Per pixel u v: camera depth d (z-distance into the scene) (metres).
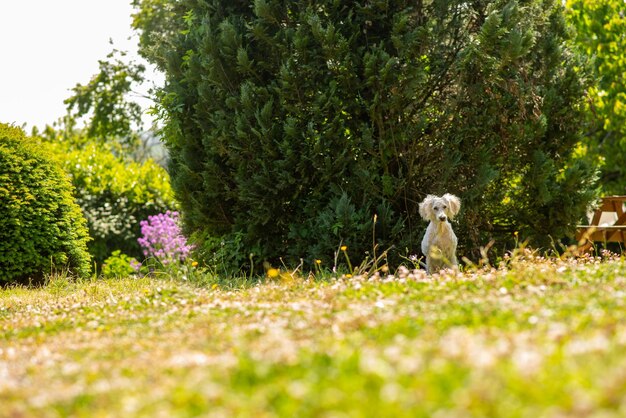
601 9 21.78
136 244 19.30
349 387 3.19
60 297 10.02
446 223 9.57
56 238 13.10
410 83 11.05
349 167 11.51
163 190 19.78
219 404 3.24
